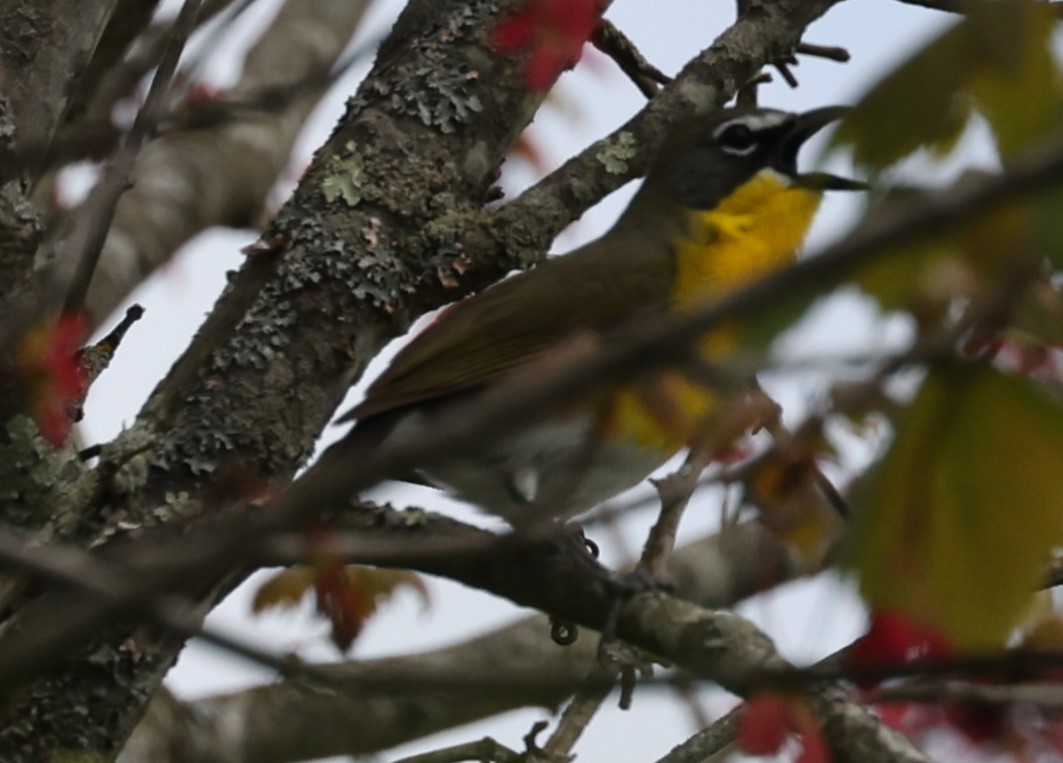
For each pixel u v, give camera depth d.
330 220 9.27
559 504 8.47
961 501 4.31
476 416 3.41
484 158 9.65
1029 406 4.17
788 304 3.72
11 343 7.57
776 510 5.85
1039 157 3.21
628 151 10.18
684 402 5.74
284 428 8.84
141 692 8.44
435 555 5.04
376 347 9.30
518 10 9.55
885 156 3.84
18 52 8.07
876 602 4.47
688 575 11.52
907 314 3.97
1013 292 3.94
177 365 9.04
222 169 13.98
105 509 8.03
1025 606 4.38
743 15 10.88
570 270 11.08
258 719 11.16
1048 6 3.79
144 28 11.06
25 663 3.73
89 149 9.87
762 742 6.10
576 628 9.60
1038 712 6.46
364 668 10.62
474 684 4.83
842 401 4.34
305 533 5.31
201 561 3.70
